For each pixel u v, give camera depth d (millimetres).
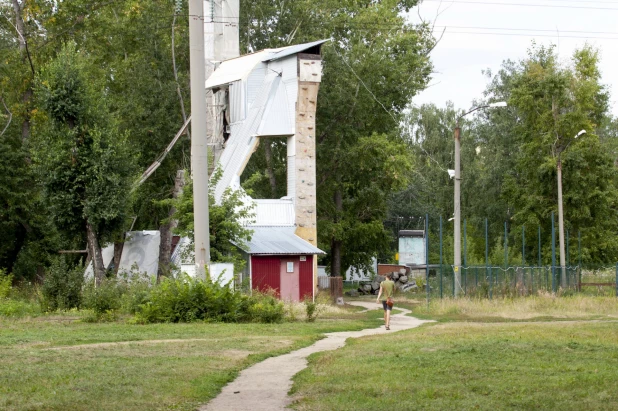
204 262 30859
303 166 49844
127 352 18203
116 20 61000
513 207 78688
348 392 12883
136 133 56344
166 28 61125
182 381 14102
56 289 33281
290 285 45531
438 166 96000
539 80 71438
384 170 61531
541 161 71438
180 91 59031
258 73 53281
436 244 91750
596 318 36188
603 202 69875
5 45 56906
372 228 65812
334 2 67875
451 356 16875
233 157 50625
